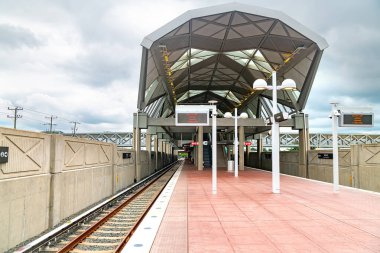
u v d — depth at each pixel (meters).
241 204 12.54
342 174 25.70
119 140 77.62
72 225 11.02
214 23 26.27
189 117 17.03
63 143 12.84
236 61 35.44
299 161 33.84
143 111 34.09
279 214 10.47
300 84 31.58
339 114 16.45
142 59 26.61
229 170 34.53
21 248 8.12
